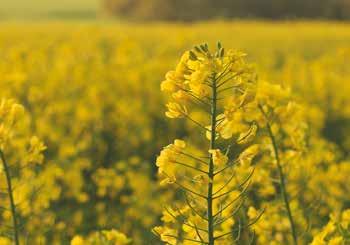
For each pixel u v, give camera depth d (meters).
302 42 34.72
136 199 9.26
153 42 33.25
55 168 9.58
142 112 14.90
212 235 4.50
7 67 17.95
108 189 9.98
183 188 4.44
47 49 26.08
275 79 17.72
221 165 4.37
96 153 12.23
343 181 8.20
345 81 17.80
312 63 21.47
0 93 14.53
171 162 4.41
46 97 14.82
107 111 14.97
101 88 14.94
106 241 6.04
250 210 6.07
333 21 65.12
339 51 23.27
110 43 32.00
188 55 4.33
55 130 12.77
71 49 21.89
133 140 12.78
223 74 4.31
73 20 76.94
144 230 8.84
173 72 4.34
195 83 4.27
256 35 38.50
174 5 68.69
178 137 13.65
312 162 7.05
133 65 20.03
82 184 9.80
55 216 8.80
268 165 6.22
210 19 67.69
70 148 10.95
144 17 70.44
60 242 8.27
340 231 4.99
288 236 6.49
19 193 7.41
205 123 13.12
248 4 66.06
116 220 9.02
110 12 73.12
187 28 46.97
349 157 11.77
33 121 13.22
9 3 92.38
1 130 5.48
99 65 19.12
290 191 7.50
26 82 16.23
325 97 16.48
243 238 6.78
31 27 47.22
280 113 6.08
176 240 4.70
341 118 15.51
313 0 65.31
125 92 16.45
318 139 11.17
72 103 15.02
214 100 4.36
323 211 7.82
